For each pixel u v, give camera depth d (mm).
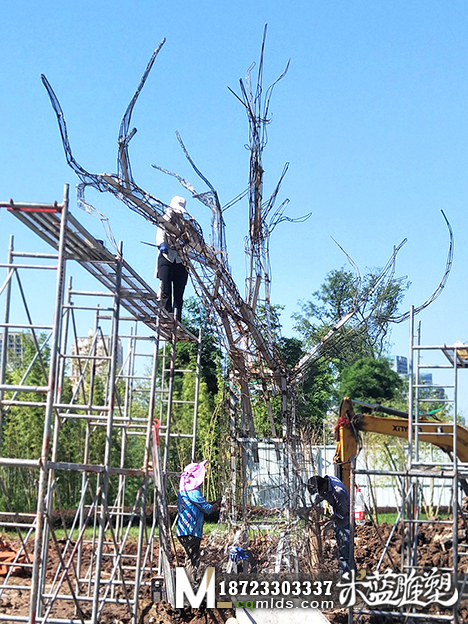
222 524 10070
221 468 11352
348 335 10641
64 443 17672
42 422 17734
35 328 6082
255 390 10406
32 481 17469
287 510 9594
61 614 8469
